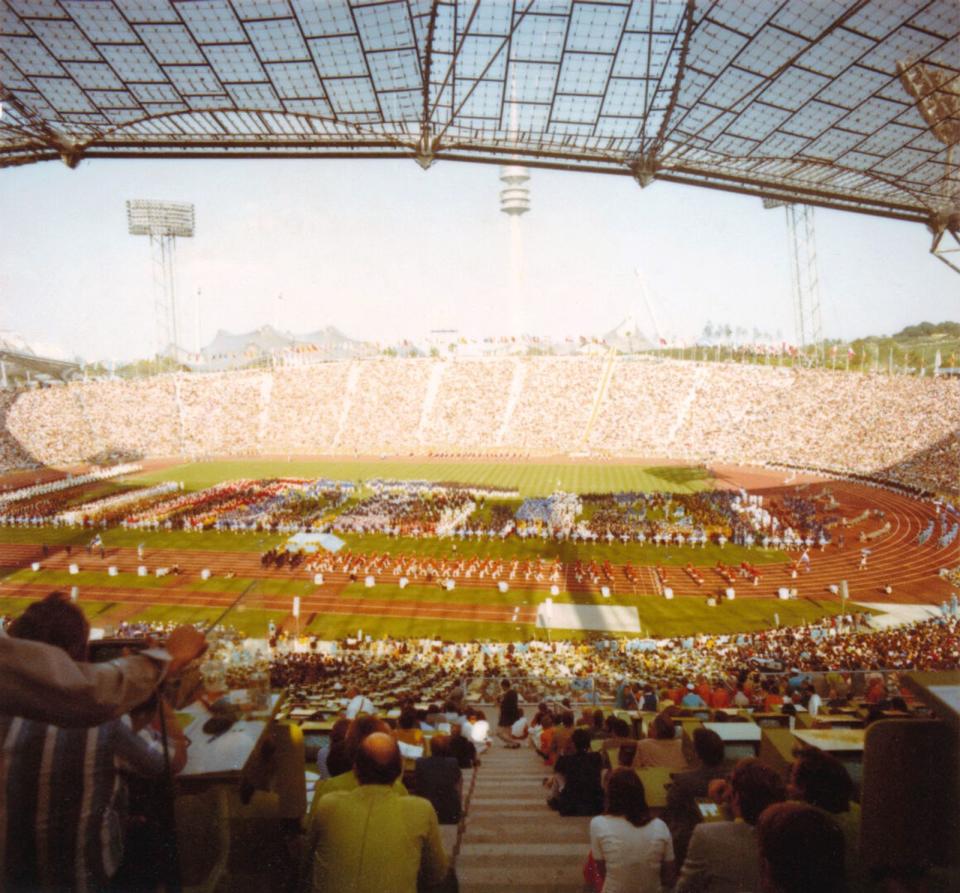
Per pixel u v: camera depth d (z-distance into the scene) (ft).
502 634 140.05
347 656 117.39
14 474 349.61
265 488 279.08
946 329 473.26
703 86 95.04
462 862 26.84
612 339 568.82
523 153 102.99
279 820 19.85
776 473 312.29
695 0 85.15
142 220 405.18
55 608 13.12
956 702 19.04
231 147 105.60
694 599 160.25
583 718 57.06
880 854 19.40
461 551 196.54
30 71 96.12
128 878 13.25
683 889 19.20
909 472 278.26
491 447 396.37
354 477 314.14
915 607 153.89
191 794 14.85
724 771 27.61
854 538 207.82
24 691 9.64
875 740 19.34
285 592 163.94
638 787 21.89
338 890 16.26
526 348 579.07
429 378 444.55
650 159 102.78
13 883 12.45
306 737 40.52
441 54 92.63
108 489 291.79
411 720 42.37
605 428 393.29
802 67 91.91
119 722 13.41
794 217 345.51
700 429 373.61
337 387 442.91
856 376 361.92
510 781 43.29
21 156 104.88
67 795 12.69
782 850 14.10
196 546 205.26
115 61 96.02
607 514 228.02
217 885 15.28
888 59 90.22
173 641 12.30
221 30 92.32
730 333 453.99
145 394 430.61
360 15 89.51
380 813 16.99
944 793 19.35
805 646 117.39
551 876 25.55
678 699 68.08
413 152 104.37
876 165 107.55
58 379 470.39
